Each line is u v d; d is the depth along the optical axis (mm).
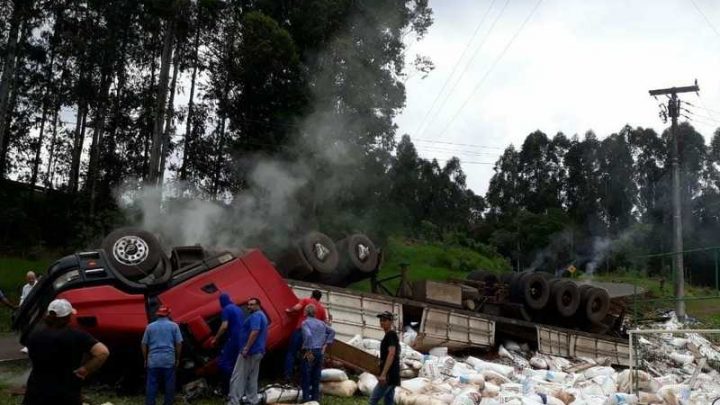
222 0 27922
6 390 10133
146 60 31766
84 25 31641
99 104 31828
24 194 36062
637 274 50406
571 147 78188
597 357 19797
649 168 73812
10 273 25141
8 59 30359
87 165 38719
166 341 9055
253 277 11578
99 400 10039
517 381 14266
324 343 10383
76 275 10570
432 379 12930
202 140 31031
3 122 30188
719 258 22703
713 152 71875
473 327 17375
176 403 10109
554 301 20141
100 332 10312
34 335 5598
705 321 26078
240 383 9352
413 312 17047
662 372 17938
